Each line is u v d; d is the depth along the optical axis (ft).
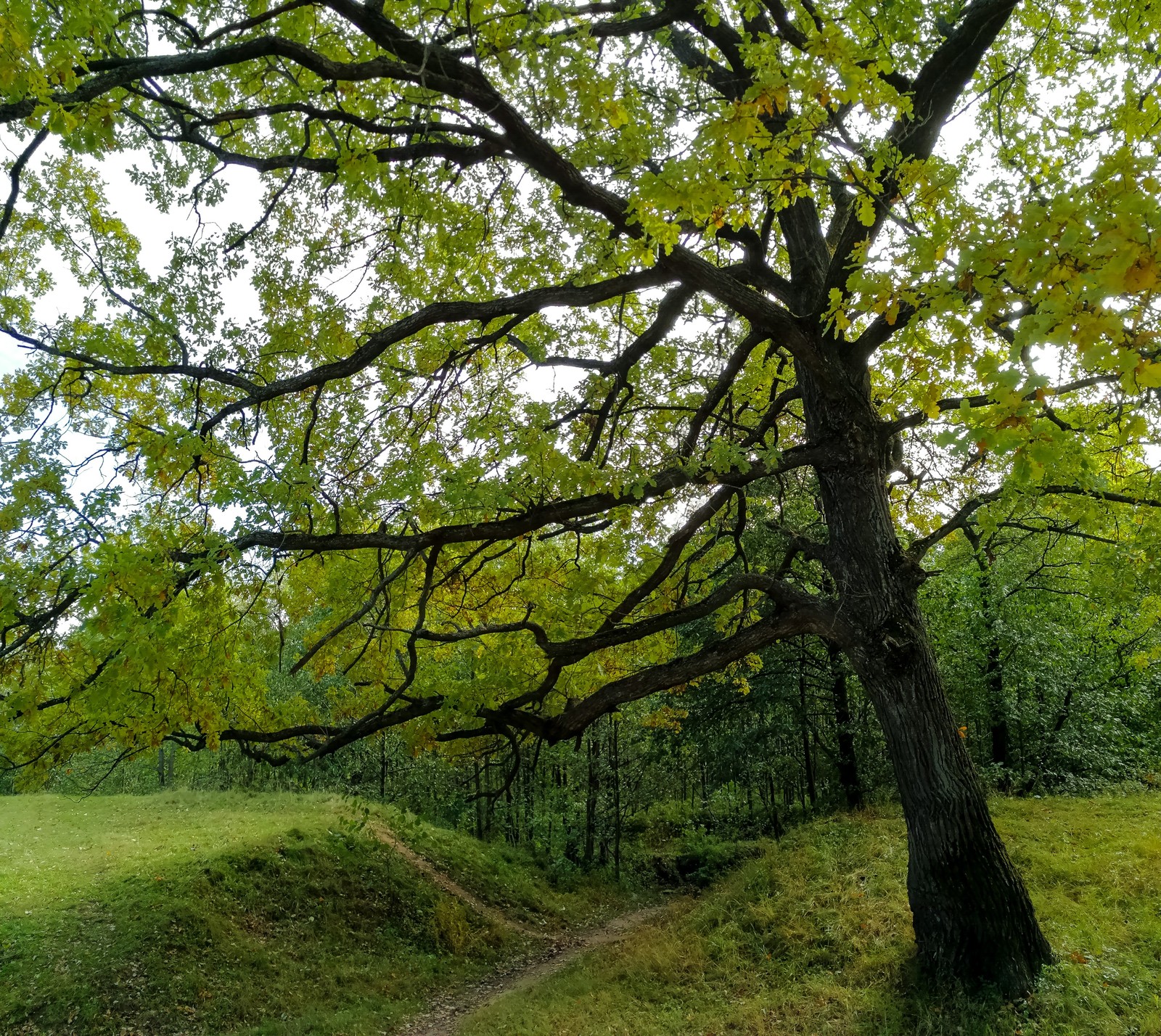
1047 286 6.13
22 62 8.70
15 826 58.90
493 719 19.19
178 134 18.07
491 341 20.65
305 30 15.39
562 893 59.93
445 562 21.52
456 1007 39.40
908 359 9.77
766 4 16.81
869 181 11.28
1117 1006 16.94
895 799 47.26
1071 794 41.83
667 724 36.04
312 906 45.78
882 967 22.25
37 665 12.16
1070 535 22.27
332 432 21.13
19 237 17.76
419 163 18.29
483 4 11.84
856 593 20.39
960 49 16.31
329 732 17.89
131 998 34.78
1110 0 17.66
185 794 71.77
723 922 33.73
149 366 15.97
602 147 14.24
